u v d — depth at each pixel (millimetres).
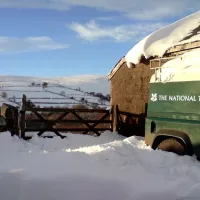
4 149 9438
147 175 5746
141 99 13039
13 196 4953
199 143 6645
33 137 12375
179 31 10555
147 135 8195
